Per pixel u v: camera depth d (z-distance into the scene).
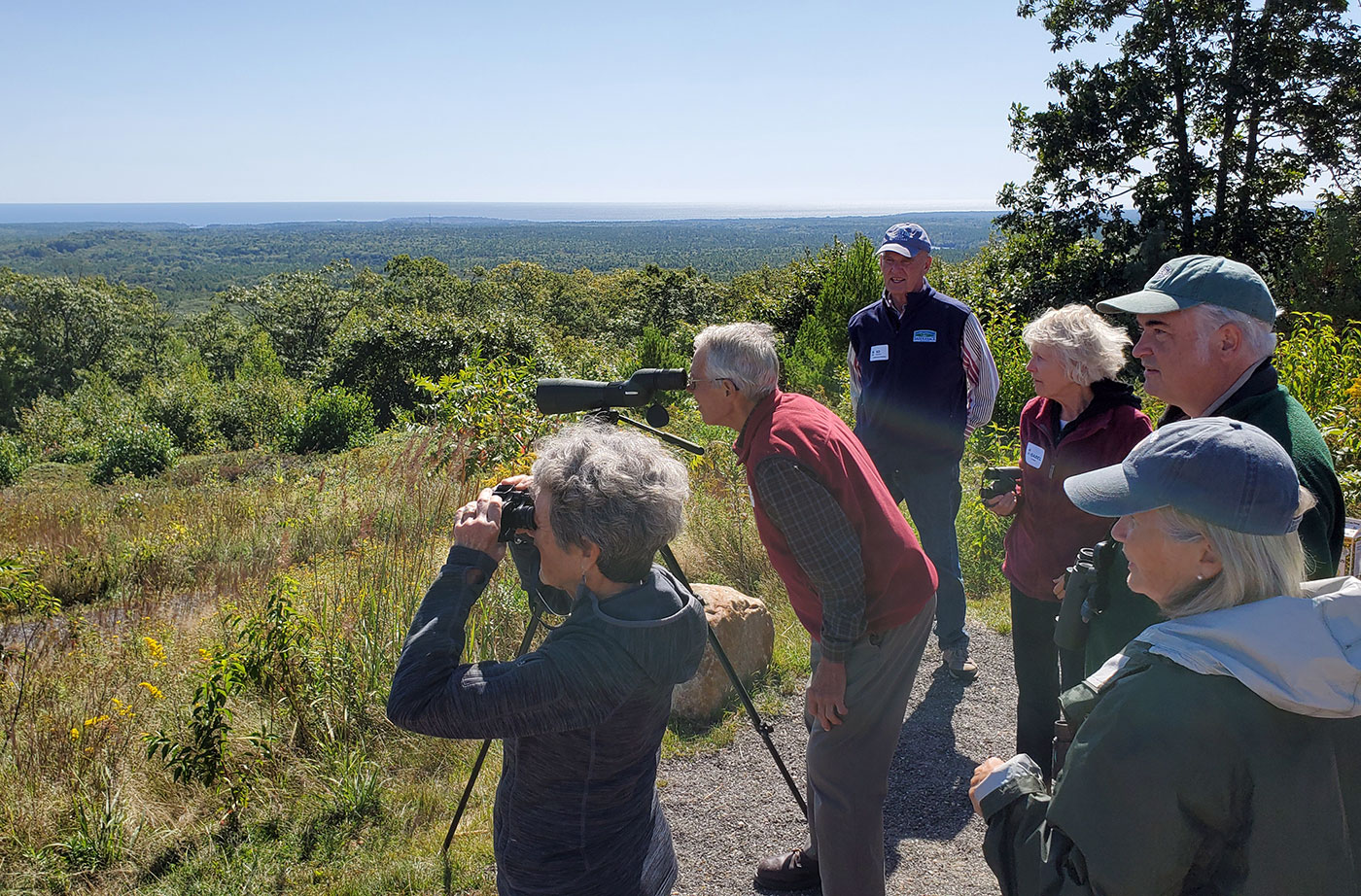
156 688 3.69
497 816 1.63
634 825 1.59
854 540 1.98
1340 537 1.62
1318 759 1.03
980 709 3.59
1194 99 18.23
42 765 3.28
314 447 19.98
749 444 2.19
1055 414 2.67
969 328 3.67
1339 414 5.03
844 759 2.11
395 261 102.88
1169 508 1.12
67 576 7.46
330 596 4.25
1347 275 13.17
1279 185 18.41
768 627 3.91
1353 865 1.04
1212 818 1.04
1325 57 17.03
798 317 17.25
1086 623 2.00
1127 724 1.08
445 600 1.52
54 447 29.23
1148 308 1.81
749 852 2.74
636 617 1.49
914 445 3.73
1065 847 1.17
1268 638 1.02
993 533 5.21
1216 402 1.81
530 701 1.40
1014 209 20.08
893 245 3.64
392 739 3.35
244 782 3.05
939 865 2.65
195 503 11.00
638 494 1.44
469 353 25.52
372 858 2.73
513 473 5.48
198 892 2.60
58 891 2.65
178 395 26.30
